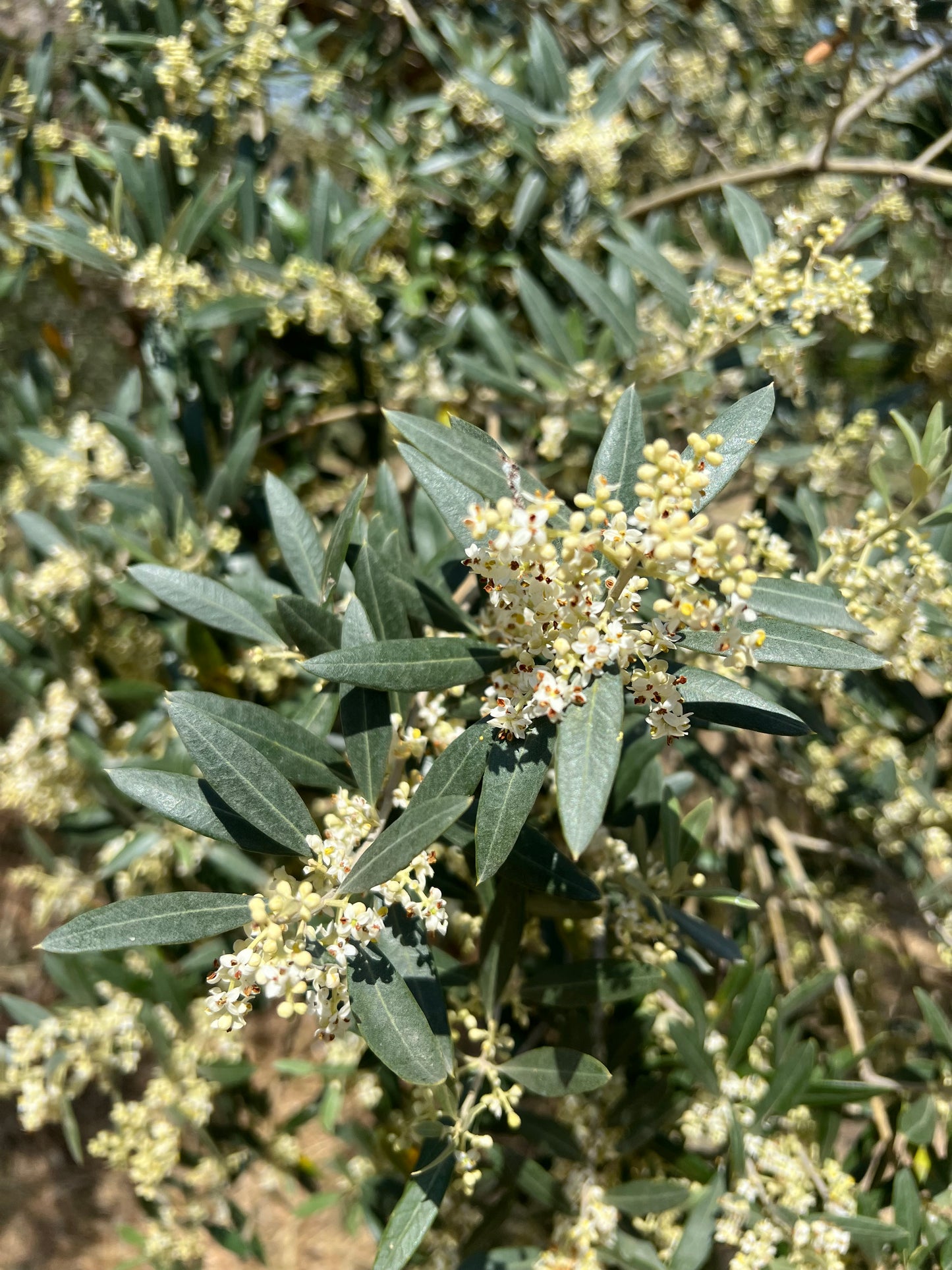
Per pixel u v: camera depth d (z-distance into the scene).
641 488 1.04
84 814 2.58
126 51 2.48
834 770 2.74
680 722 1.12
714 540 1.03
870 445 2.95
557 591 1.10
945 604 1.92
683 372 2.12
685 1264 1.73
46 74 2.46
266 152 2.65
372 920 1.11
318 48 3.20
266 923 1.08
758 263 1.89
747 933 2.54
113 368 3.71
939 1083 2.09
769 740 3.09
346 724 1.32
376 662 1.19
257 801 1.16
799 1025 2.07
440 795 1.16
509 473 1.18
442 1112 1.55
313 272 2.44
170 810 1.20
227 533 2.34
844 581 1.76
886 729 2.48
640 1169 2.05
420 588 1.62
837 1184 1.82
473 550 1.10
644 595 1.47
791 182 3.28
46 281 3.28
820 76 3.27
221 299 2.36
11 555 3.31
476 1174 1.43
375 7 3.02
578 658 1.13
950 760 2.99
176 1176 2.80
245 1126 2.79
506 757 1.16
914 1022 2.92
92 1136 4.92
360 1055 2.30
